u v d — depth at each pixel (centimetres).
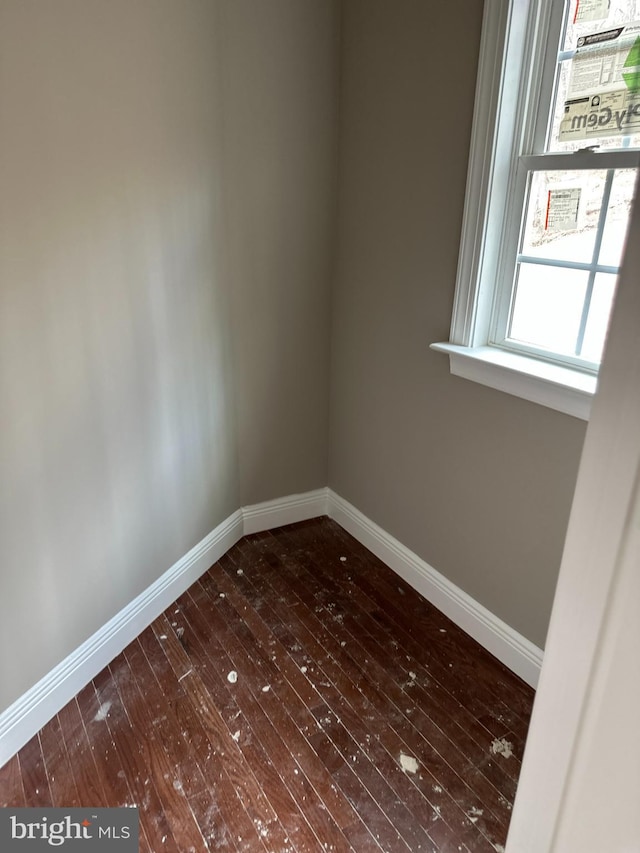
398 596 222
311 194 220
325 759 156
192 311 199
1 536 143
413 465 214
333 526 270
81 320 156
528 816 88
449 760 156
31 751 156
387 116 191
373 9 187
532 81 150
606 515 64
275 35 193
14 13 125
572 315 154
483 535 188
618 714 69
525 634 180
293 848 134
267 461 254
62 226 146
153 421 191
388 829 139
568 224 151
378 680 182
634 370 58
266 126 202
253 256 216
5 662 150
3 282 133
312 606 215
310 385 251
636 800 69
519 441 167
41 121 135
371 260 213
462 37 158
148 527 197
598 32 135
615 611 66
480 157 158
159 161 172
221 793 146
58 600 164
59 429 155
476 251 166
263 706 172
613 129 136
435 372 194
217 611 212
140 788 147
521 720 168
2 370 136
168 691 177
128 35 153
